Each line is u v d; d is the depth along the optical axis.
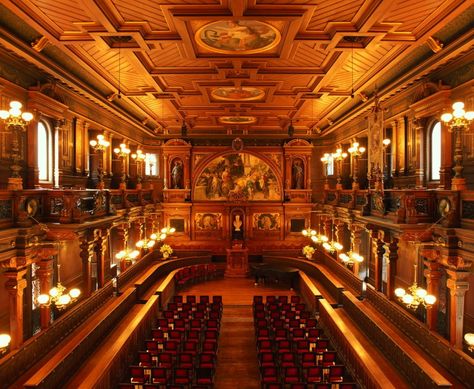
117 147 24.94
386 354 13.91
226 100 21.38
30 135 13.52
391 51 13.28
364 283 19.02
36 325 15.13
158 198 31.42
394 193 14.10
